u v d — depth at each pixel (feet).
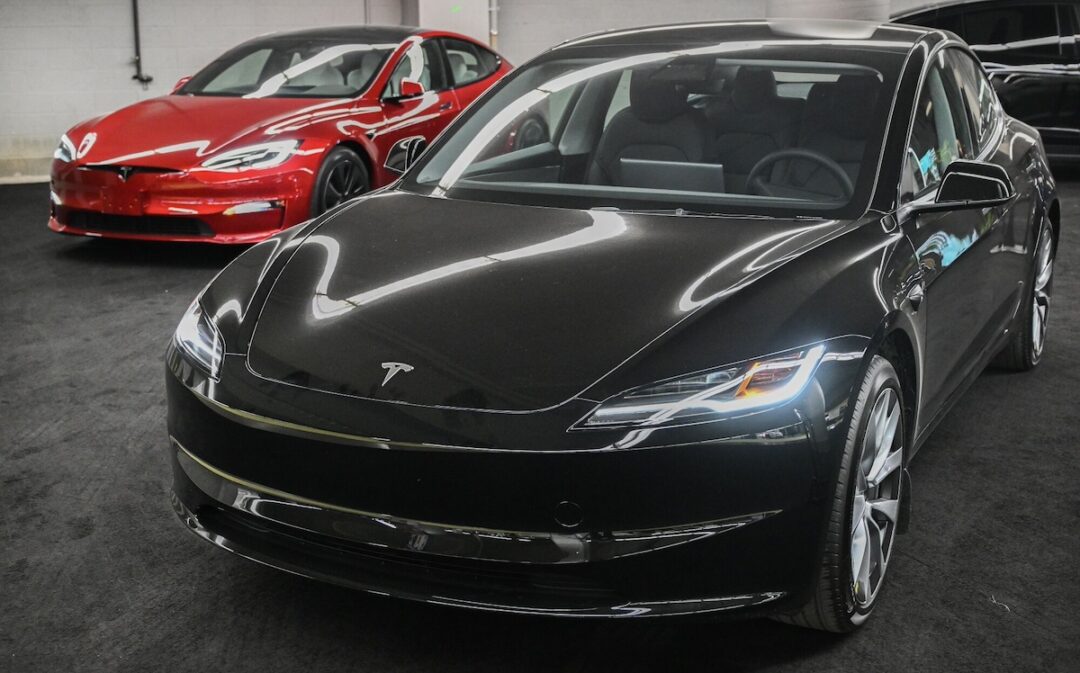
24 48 31.60
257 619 7.76
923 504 9.68
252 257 8.59
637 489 6.34
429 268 7.80
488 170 9.75
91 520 9.39
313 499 6.79
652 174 9.34
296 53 22.02
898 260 8.00
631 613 6.52
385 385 6.72
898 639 7.50
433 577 6.72
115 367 13.76
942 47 10.62
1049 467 10.53
